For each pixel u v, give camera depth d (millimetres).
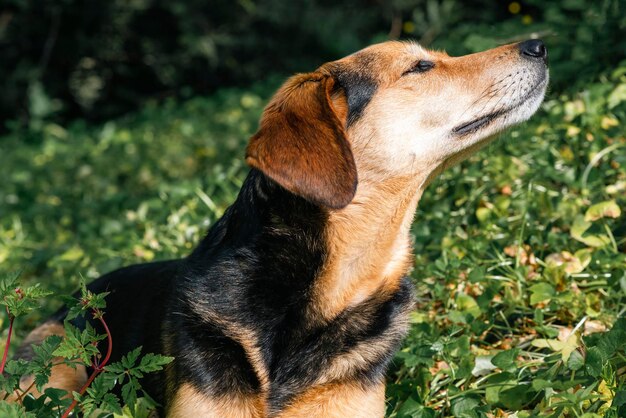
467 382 1124
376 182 1089
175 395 1036
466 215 1393
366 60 1129
